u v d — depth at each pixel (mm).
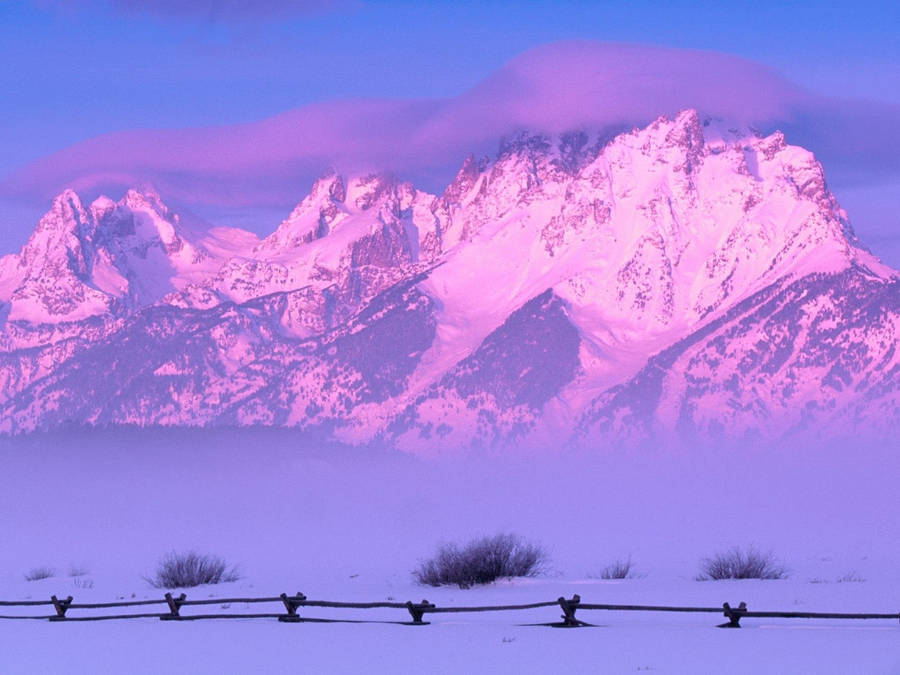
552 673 52219
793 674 50469
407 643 62594
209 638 66125
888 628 65688
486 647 60531
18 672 55094
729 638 62125
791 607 80562
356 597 98875
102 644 64500
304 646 62250
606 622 72812
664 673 51500
